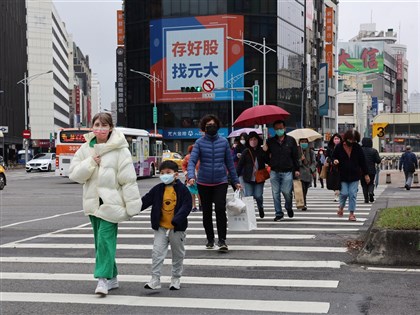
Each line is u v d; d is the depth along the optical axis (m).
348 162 12.31
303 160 14.64
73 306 5.95
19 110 92.62
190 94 64.81
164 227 6.52
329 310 5.62
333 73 95.75
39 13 122.56
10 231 11.98
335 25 101.31
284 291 6.41
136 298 6.22
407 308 5.65
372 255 7.71
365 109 106.62
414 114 50.44
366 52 133.25
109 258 6.28
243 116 13.02
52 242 10.27
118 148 6.32
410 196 19.27
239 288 6.59
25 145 67.94
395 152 50.94
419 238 7.56
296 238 9.96
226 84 63.84
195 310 5.73
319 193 21.62
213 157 8.75
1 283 7.07
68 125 163.12
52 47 125.81
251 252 8.72
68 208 17.08
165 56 65.62
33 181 34.06
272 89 65.94
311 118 82.25
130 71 68.94
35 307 5.93
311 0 80.94
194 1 64.62
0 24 79.69
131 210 6.26
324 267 7.58
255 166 12.34
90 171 6.21
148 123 67.69
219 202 8.71
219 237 8.80
